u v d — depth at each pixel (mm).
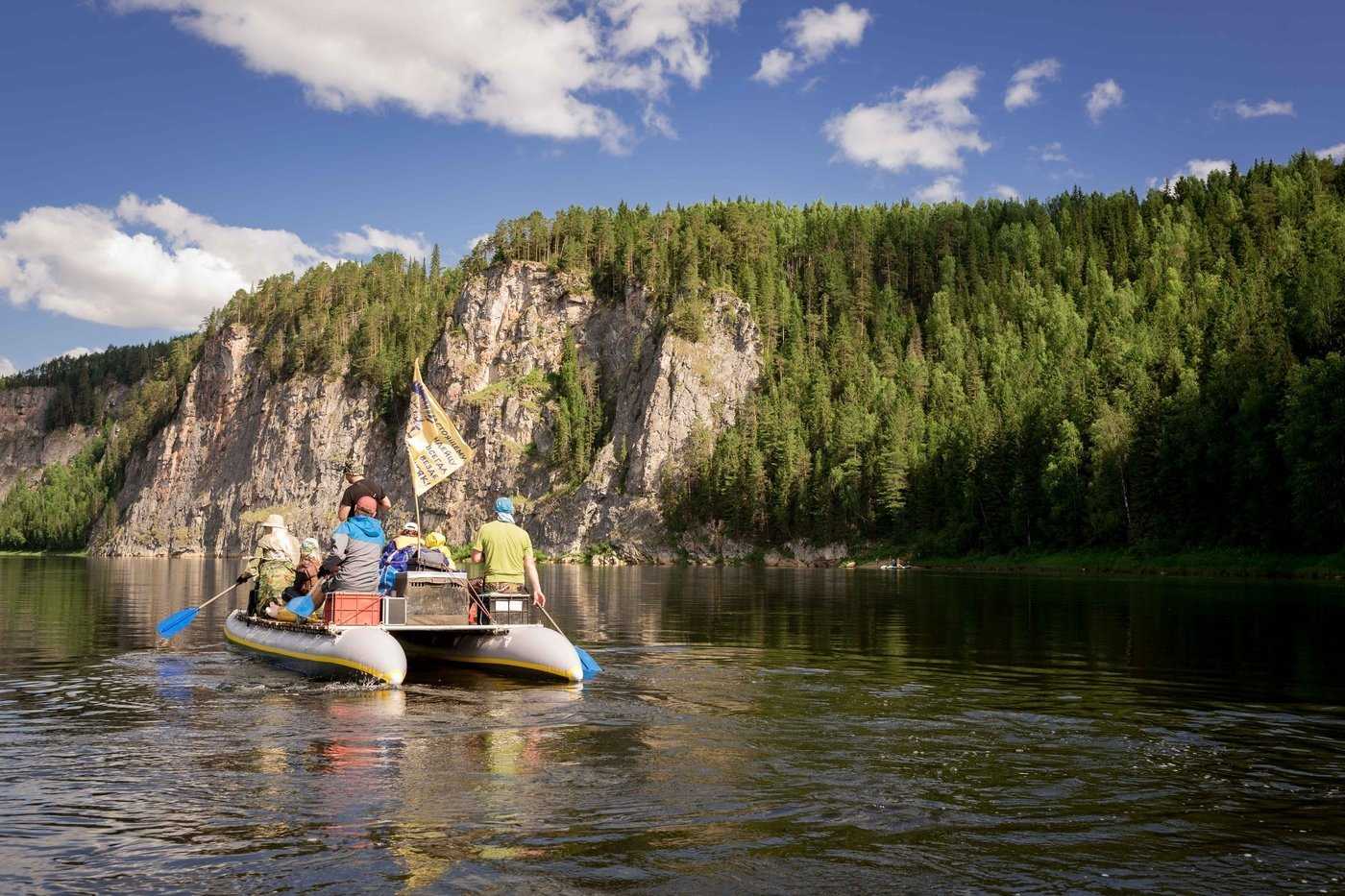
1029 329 143125
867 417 117375
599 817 5426
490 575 12641
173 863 4656
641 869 4590
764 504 114125
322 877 4473
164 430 183875
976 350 139250
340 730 7988
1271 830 5293
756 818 5438
